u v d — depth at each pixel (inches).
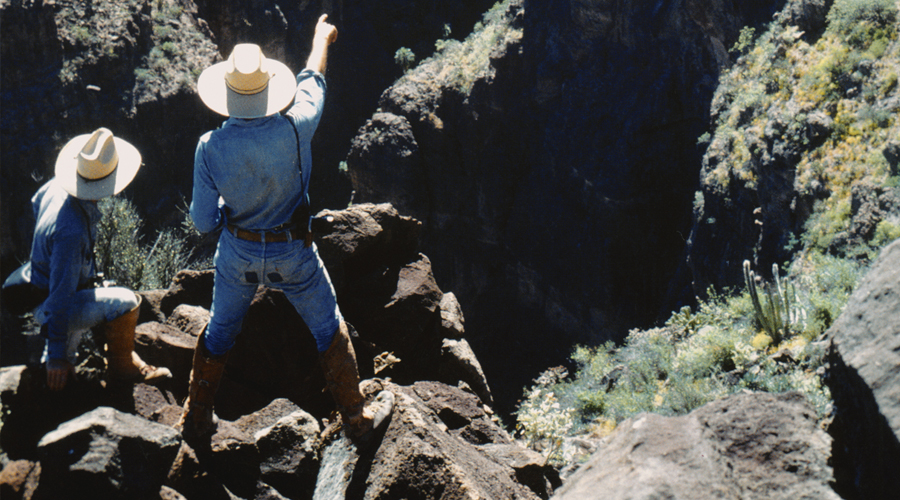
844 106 708.0
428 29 2411.4
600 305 1610.5
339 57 2377.0
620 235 1562.5
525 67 1669.5
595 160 1568.7
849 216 631.2
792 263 695.1
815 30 826.2
